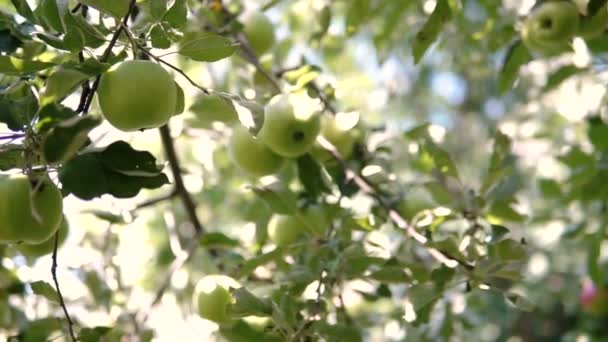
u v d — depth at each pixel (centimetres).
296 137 271
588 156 312
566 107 317
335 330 262
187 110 288
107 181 246
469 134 550
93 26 247
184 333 288
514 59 294
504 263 267
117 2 244
